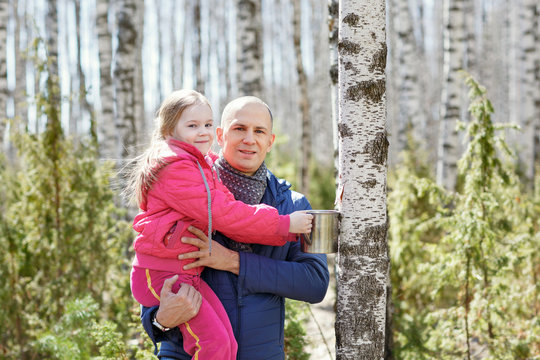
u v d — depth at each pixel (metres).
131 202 2.52
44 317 4.57
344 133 2.28
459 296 3.85
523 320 3.99
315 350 4.69
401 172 5.94
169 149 2.17
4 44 7.71
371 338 2.25
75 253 4.67
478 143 3.90
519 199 4.35
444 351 3.86
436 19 28.34
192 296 2.07
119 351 3.19
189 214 2.12
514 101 14.16
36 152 4.64
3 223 4.68
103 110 8.55
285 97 28.31
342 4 2.29
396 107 20.48
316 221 2.21
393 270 5.14
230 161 2.36
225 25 21.73
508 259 3.71
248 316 2.22
